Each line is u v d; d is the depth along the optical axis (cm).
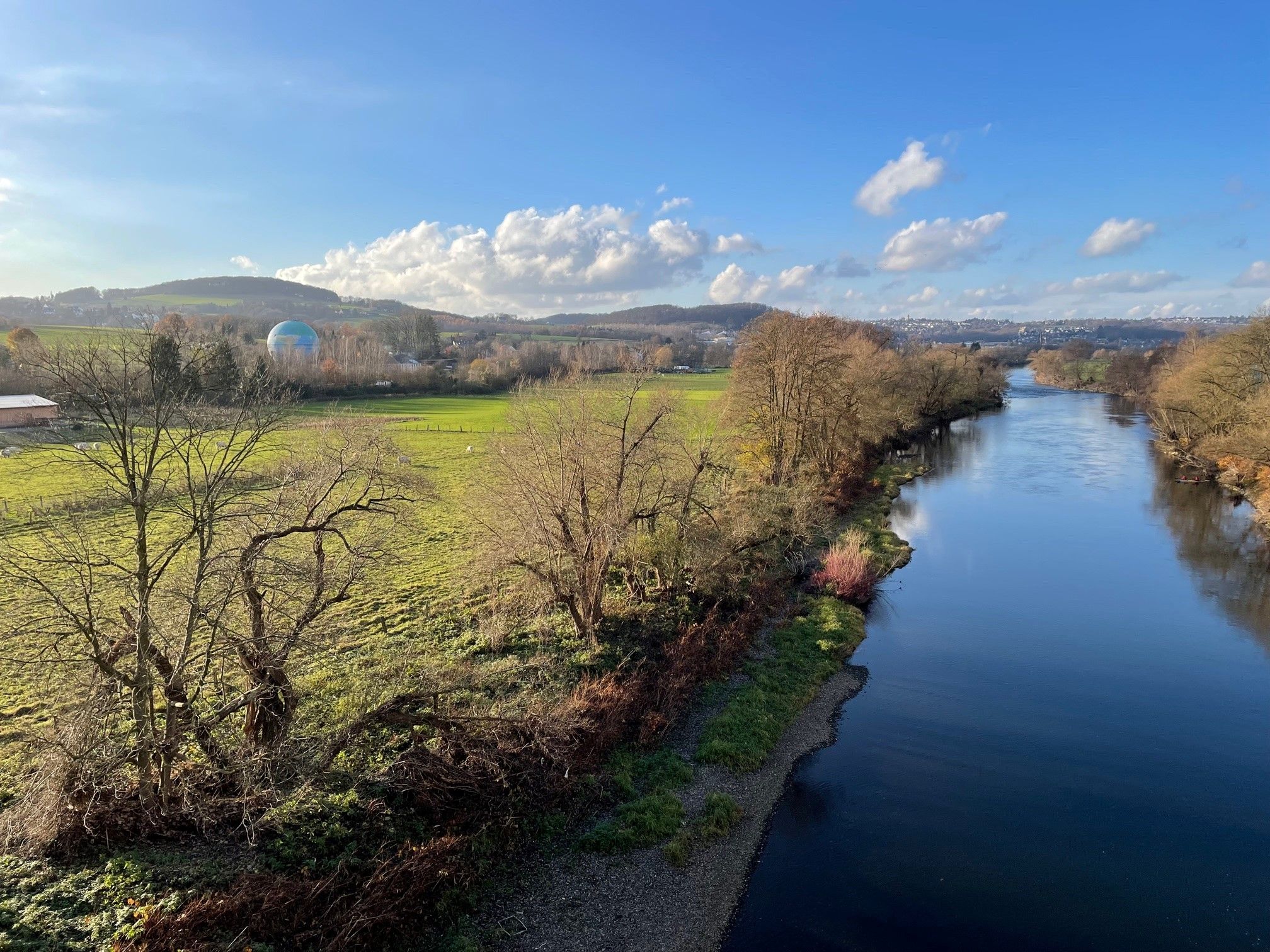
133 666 1520
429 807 1725
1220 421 6250
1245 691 2769
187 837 1511
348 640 2602
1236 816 2036
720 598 3195
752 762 2230
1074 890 1753
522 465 2602
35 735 1555
